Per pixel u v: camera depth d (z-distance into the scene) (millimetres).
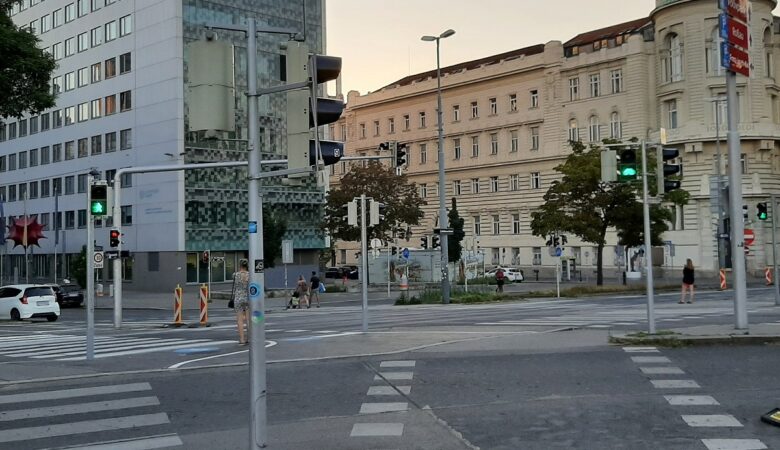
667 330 16578
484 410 9805
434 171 87688
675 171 16484
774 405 9758
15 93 34781
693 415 9289
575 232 46031
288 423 9344
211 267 58656
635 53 69375
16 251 80062
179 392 11516
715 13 62531
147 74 59938
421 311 31688
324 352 15203
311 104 6957
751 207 61500
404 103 91188
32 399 11117
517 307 32812
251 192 6617
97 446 8484
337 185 85938
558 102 75812
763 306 28875
